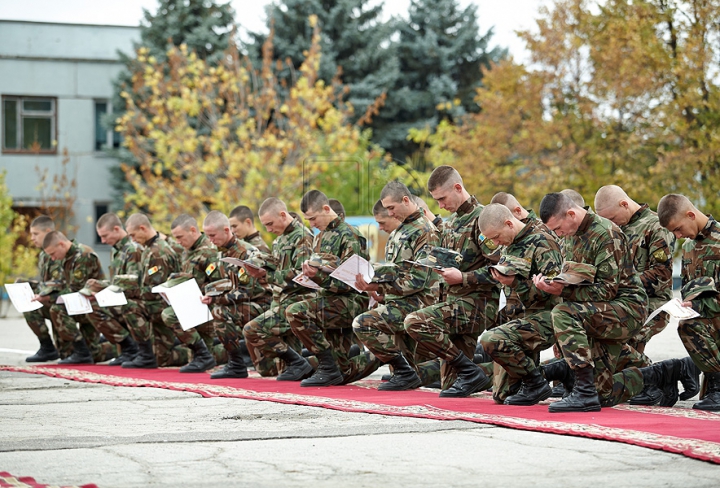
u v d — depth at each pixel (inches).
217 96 1471.5
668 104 1136.8
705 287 418.6
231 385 524.7
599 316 402.0
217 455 303.3
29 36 1782.7
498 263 426.0
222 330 567.8
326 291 515.2
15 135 1782.7
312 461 292.0
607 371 414.0
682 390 520.7
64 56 1795.0
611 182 1218.0
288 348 549.3
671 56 1133.1
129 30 1831.9
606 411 401.1
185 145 1343.5
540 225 428.1
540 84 1328.7
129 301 645.3
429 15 2207.2
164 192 1370.6
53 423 382.3
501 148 1408.7
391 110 2023.9
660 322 475.5
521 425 346.0
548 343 422.6
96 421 386.9
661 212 434.9
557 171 1284.4
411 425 356.5
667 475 268.2
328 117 1296.8
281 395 466.6
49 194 1770.4
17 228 1451.8
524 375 422.6
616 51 1197.7
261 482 264.4
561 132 1306.6
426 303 490.6
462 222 465.7
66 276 697.0
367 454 301.7
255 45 1854.1
